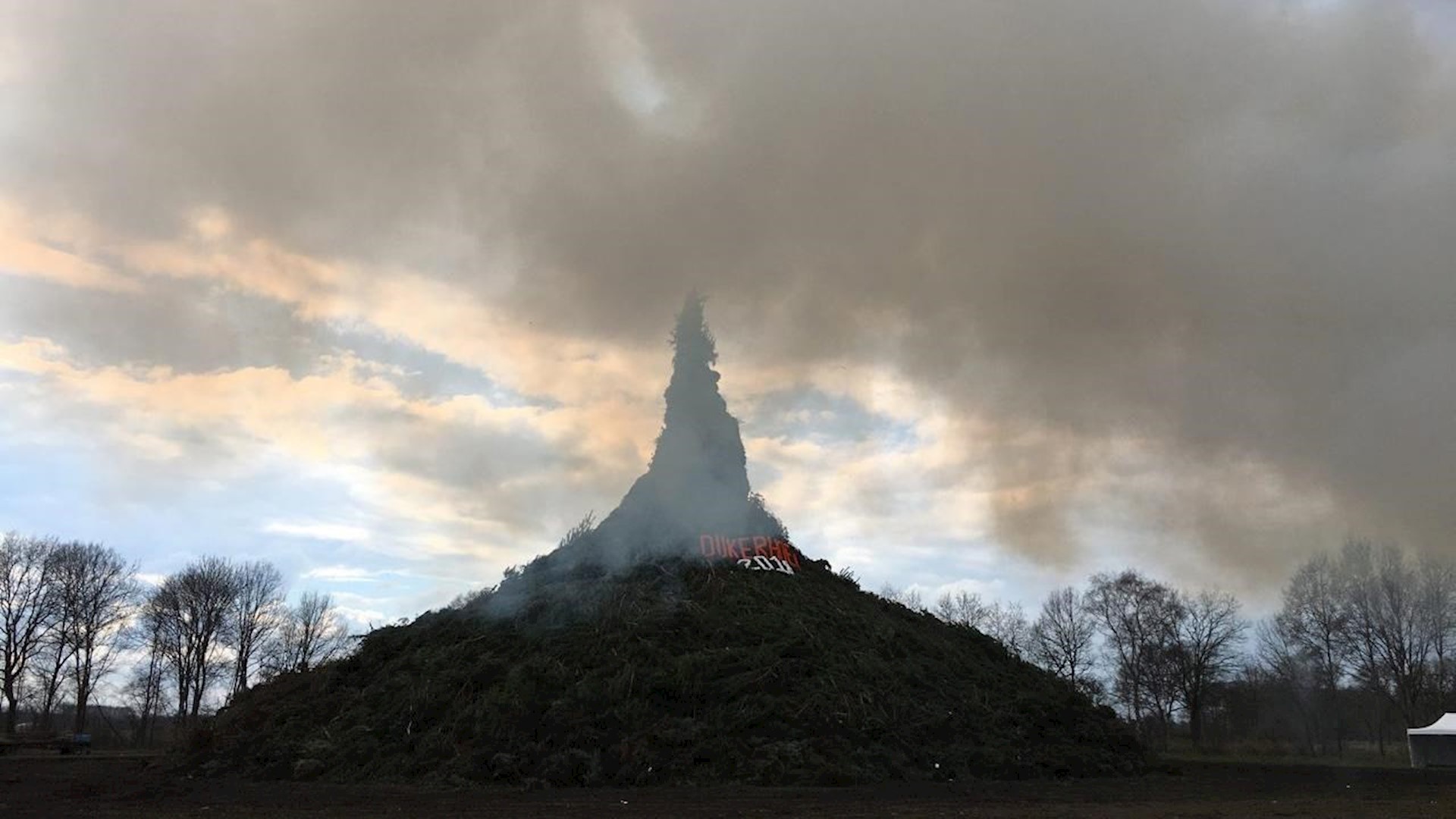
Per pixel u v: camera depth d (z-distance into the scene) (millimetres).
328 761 24906
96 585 82750
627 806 19172
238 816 17891
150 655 85500
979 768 25984
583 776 22859
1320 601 79000
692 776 23312
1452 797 23641
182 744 30422
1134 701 88750
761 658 27219
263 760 26000
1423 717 71938
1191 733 85375
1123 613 90812
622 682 25688
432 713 25984
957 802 20297
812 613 31812
